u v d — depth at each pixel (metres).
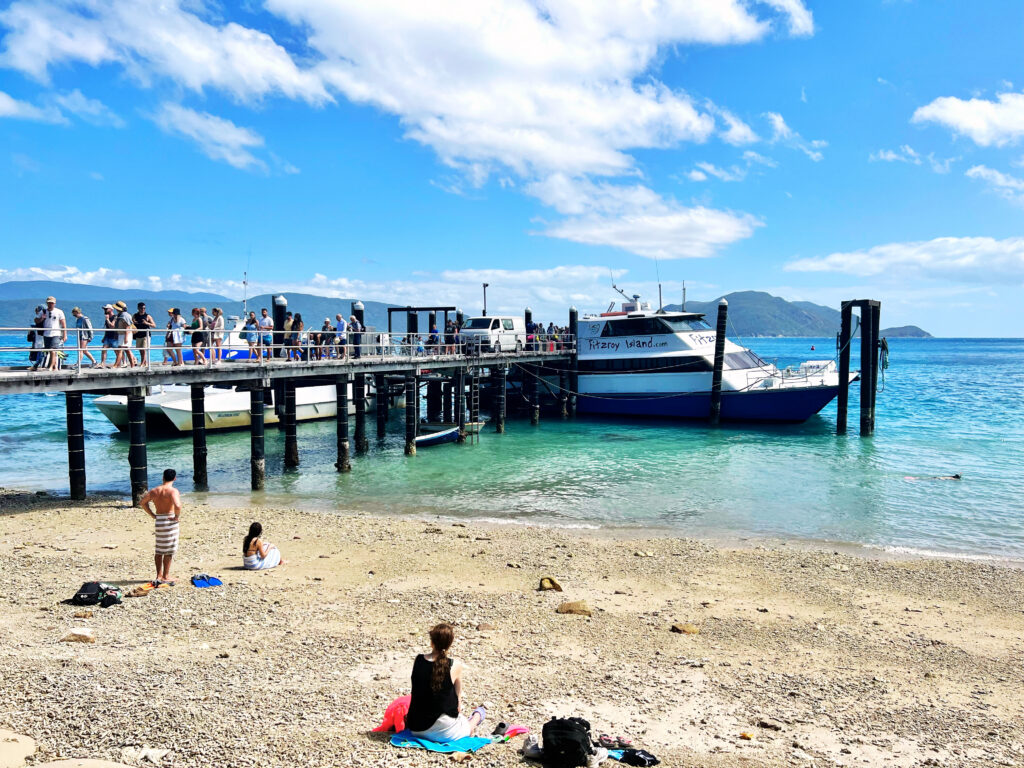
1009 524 21.31
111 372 20.36
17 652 9.60
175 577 14.28
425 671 7.55
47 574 14.20
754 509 23.16
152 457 33.28
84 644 10.10
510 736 7.84
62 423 47.56
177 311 23.94
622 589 14.77
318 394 45.56
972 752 8.30
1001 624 13.22
